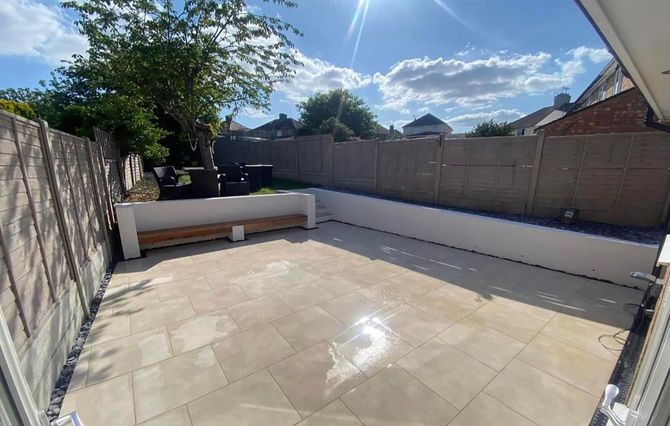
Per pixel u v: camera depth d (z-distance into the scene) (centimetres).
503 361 228
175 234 478
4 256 164
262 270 407
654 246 342
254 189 783
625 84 845
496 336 260
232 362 223
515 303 320
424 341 252
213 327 269
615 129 700
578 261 394
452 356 233
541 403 189
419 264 437
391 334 262
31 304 187
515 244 448
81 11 492
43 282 207
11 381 67
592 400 192
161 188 614
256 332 262
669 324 67
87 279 306
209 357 228
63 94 1050
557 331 268
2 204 168
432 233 550
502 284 369
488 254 480
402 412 182
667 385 62
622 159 432
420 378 210
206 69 582
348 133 2200
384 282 372
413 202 688
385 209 623
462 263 442
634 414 75
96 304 308
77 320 258
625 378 208
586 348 244
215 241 543
